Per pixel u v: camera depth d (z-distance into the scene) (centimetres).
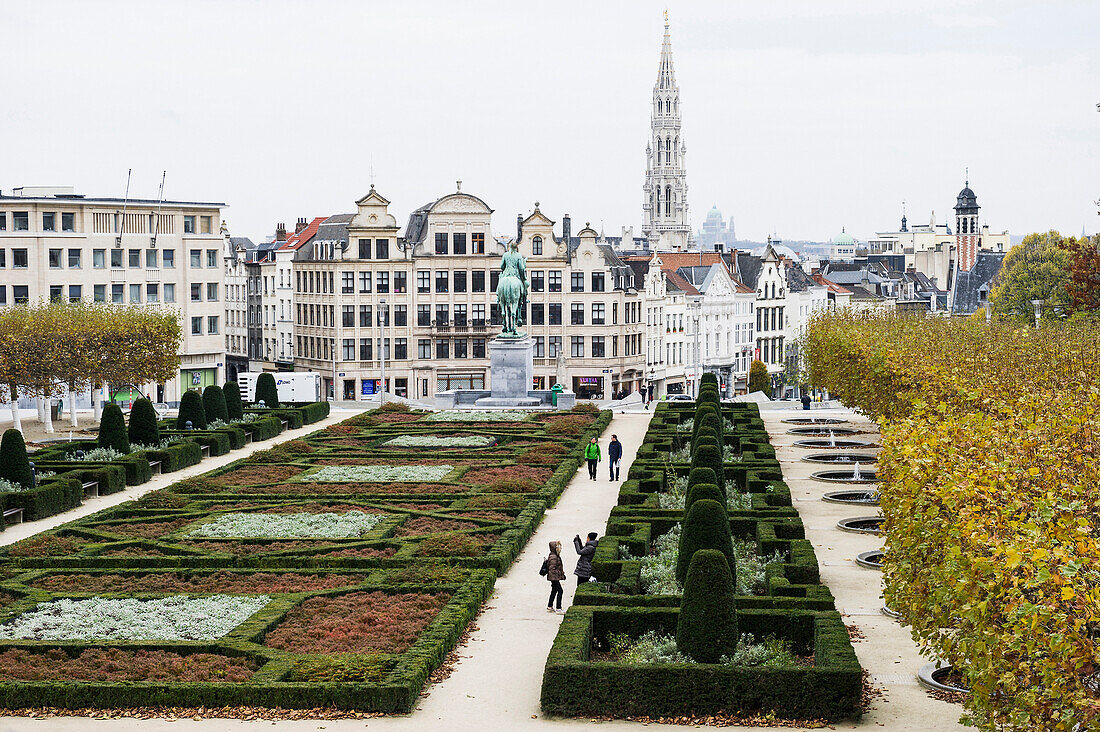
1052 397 5334
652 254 19675
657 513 6219
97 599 4900
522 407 12525
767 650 4038
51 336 10831
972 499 3472
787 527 5878
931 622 3566
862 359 9356
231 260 19888
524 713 3775
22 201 14475
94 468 7831
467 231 17112
